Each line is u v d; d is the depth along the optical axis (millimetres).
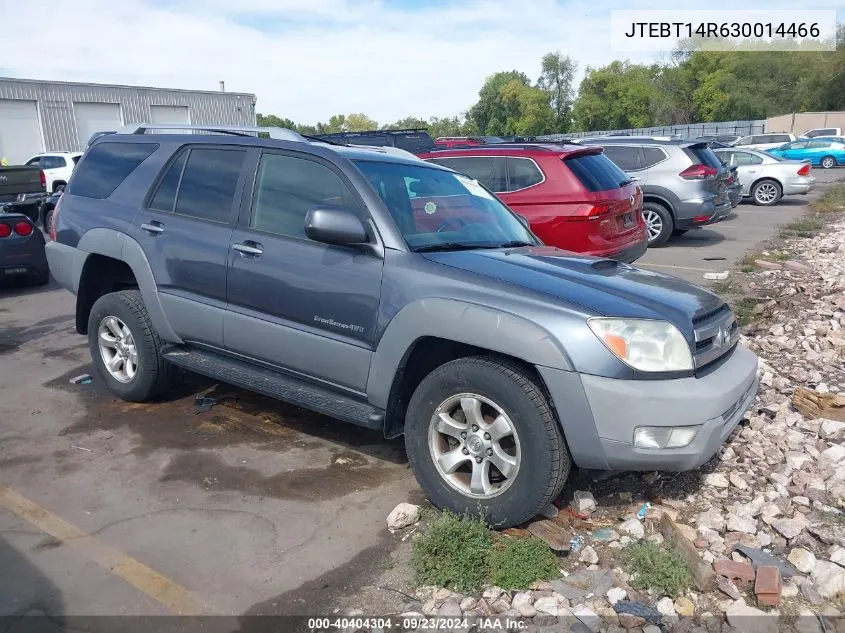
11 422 5023
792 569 3293
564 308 3389
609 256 8305
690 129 55250
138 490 4059
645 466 3354
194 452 4539
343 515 3814
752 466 4254
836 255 11367
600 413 3291
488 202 4965
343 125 90562
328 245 4070
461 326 3508
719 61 72125
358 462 4438
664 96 75250
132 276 5480
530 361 3346
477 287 3576
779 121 59938
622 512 3785
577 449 3367
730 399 3516
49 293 9500
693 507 3840
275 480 4188
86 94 34500
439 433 3719
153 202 5027
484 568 3256
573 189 8188
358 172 4141
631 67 79188
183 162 4961
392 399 3846
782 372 5898
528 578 3182
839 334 6762
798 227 14961
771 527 3627
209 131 5102
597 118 79938
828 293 8391
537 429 3365
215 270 4512
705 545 3451
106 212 5246
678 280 4184
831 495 3924
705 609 3041
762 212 18781
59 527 3668
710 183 12383
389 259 3846
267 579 3258
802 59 67938
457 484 3668
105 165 5484
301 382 4336
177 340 4906
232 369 4625
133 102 36375
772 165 20219
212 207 4688
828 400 4988
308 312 4082
